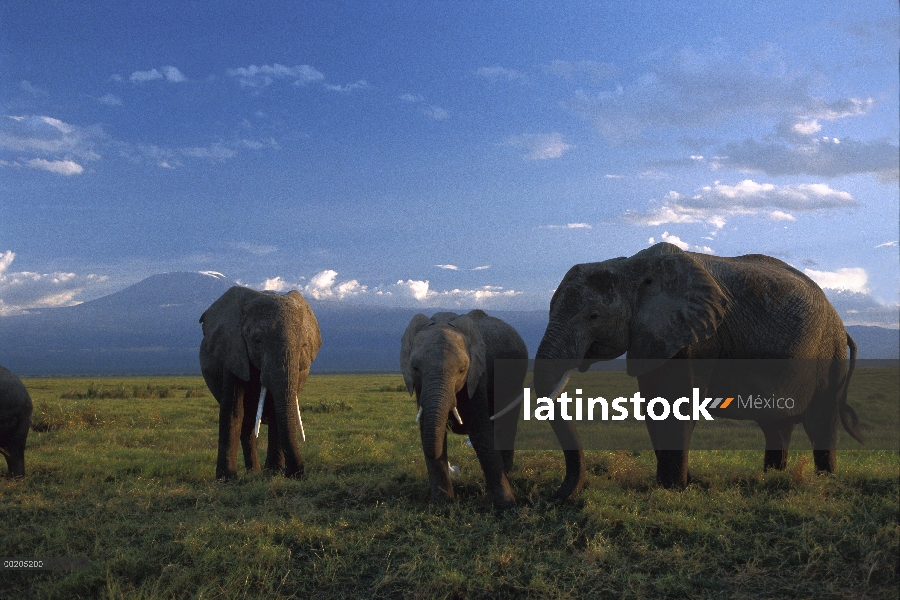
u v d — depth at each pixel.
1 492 8.96
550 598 5.23
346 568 5.88
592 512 6.68
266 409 10.55
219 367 10.79
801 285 8.54
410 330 7.81
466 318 7.53
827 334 8.59
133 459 12.06
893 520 6.13
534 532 6.41
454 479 8.39
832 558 5.58
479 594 5.35
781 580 5.41
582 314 7.52
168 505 8.08
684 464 7.80
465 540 6.33
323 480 8.88
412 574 5.68
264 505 7.77
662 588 5.29
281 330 9.95
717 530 6.25
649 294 7.69
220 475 9.87
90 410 18.19
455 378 6.94
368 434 15.47
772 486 7.93
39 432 16.27
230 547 6.16
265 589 5.56
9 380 10.08
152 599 5.28
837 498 7.32
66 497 8.63
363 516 7.17
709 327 7.43
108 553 6.32
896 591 5.05
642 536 6.19
